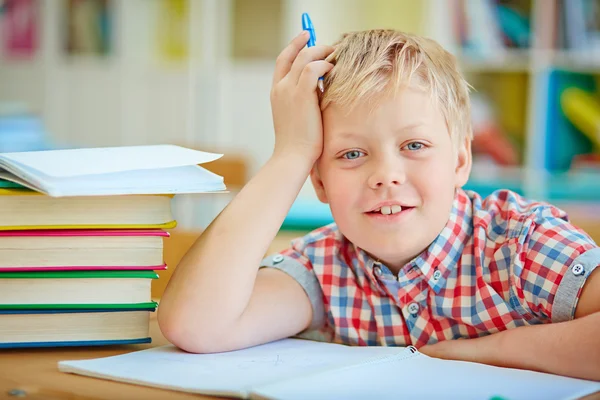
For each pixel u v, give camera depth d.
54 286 0.86
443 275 0.97
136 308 0.88
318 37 3.81
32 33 4.20
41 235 0.85
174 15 3.99
